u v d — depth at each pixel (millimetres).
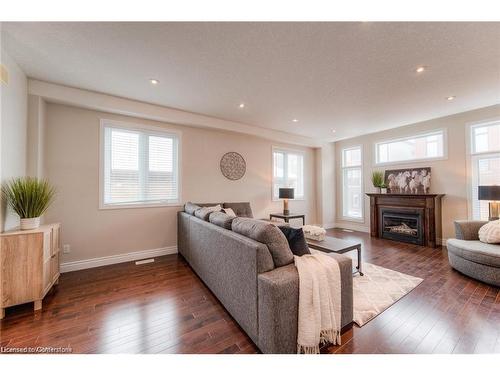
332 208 6547
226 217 2383
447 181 4367
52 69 2549
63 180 3125
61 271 3074
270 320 1418
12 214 2320
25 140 2652
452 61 2406
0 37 1979
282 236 1755
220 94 3240
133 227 3666
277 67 2518
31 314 2055
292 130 5273
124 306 2199
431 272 3008
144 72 2621
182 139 4176
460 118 4180
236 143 4910
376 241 4750
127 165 3668
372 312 2041
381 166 5438
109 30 1917
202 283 2736
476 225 3232
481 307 2141
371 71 2607
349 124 4785
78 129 3232
